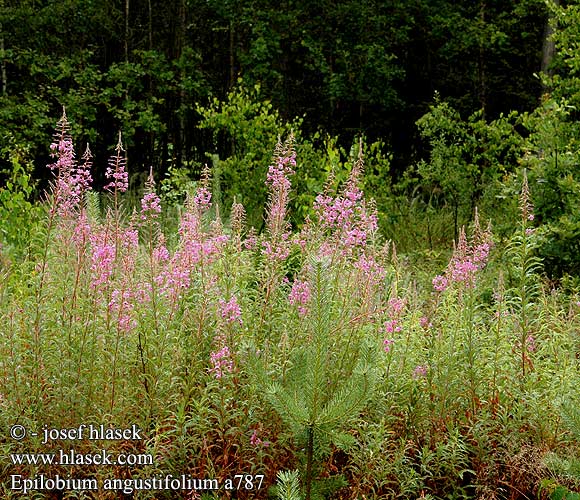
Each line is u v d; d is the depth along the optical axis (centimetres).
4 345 432
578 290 716
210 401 434
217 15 2120
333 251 487
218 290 460
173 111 2047
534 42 2045
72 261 458
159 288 457
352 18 1903
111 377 431
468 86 2181
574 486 436
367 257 518
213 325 458
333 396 416
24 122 1722
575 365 518
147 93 1928
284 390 370
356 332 466
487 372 498
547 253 850
